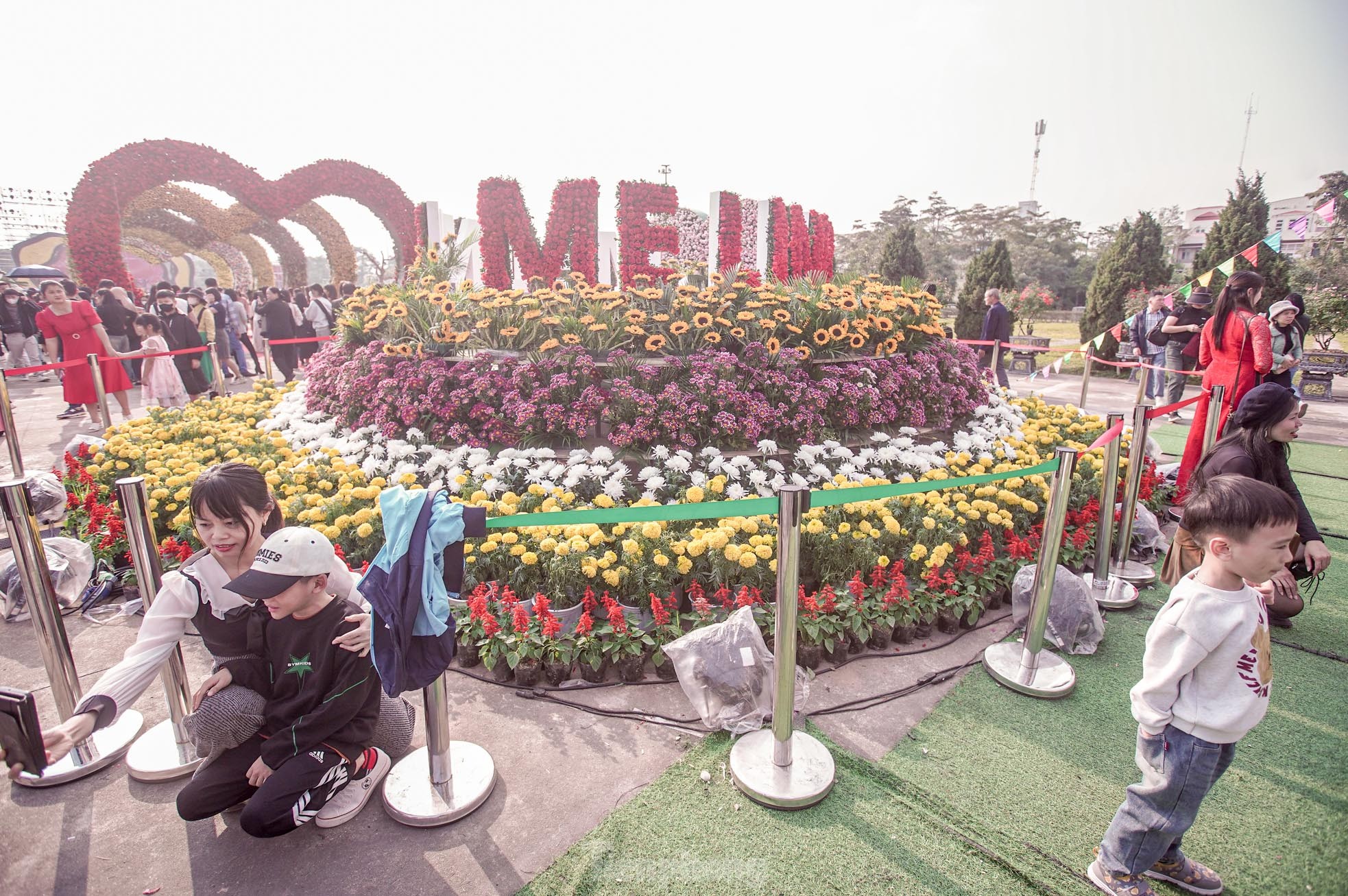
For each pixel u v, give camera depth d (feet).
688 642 8.99
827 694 9.54
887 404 16.34
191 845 7.04
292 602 6.48
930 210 208.03
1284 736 8.78
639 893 6.30
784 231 29.76
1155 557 14.67
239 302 49.08
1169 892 6.43
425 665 6.60
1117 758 8.27
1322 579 13.64
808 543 11.33
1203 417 16.06
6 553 13.79
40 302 42.29
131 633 11.51
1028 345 52.37
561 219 23.94
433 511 6.47
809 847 6.84
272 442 16.92
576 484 13.05
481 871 6.63
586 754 8.33
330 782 6.81
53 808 7.58
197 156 47.52
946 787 7.74
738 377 15.34
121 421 28.78
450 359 17.24
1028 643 9.62
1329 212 19.03
